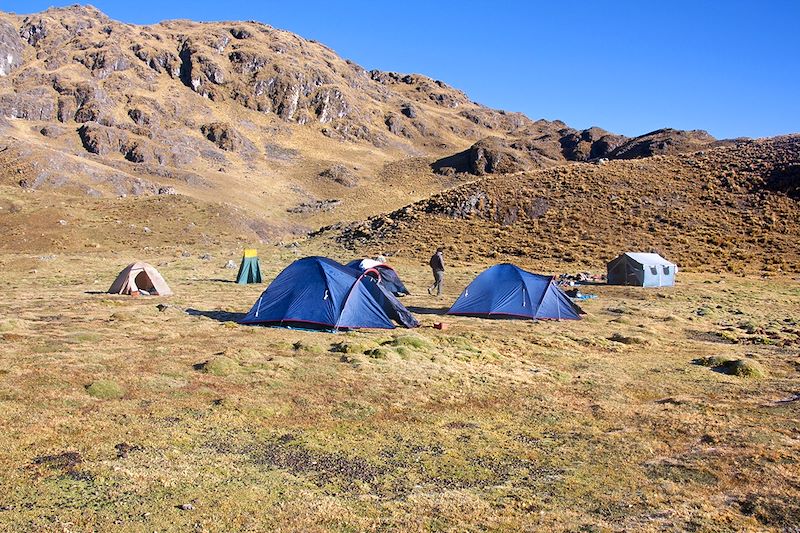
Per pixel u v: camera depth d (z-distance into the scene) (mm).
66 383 10891
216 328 18188
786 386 13656
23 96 177000
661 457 8875
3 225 69250
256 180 163625
